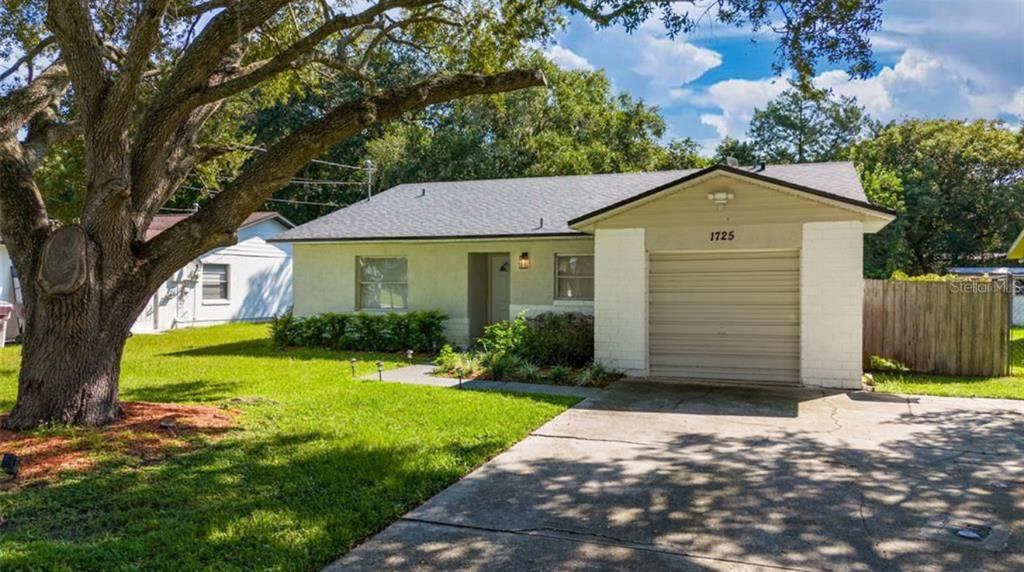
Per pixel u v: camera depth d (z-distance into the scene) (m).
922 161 29.41
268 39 9.20
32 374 5.74
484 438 5.99
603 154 30.41
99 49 5.84
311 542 3.62
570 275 13.20
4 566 3.21
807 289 9.09
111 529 3.77
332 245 14.94
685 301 9.94
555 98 31.17
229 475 4.75
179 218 21.50
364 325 13.80
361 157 32.53
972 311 10.07
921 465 5.29
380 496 4.40
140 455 5.12
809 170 13.02
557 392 8.58
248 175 5.95
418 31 8.85
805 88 6.57
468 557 3.53
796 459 5.46
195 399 7.80
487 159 29.36
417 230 14.02
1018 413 7.30
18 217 5.89
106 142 5.80
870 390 8.77
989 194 29.77
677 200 9.70
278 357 12.48
